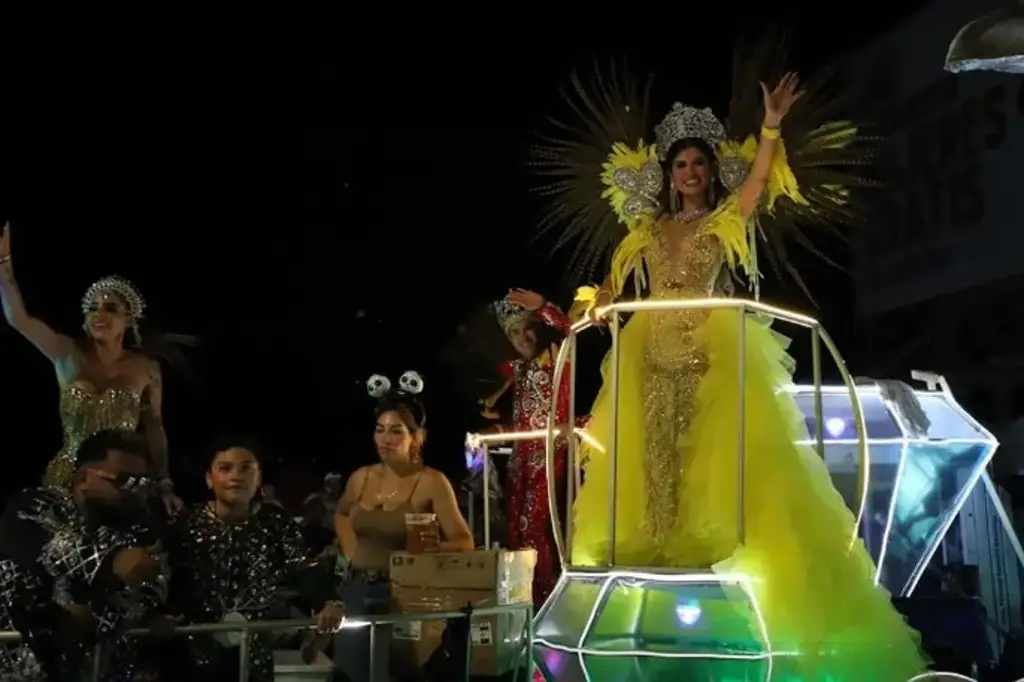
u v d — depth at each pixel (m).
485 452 6.70
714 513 5.07
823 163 5.69
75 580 4.30
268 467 11.23
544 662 5.20
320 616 4.71
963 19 10.46
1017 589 6.68
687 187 5.53
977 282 10.54
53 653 4.21
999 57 4.22
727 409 5.18
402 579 5.62
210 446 5.14
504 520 7.69
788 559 4.90
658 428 5.30
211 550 4.80
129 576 4.34
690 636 4.82
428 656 5.50
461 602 5.46
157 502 4.63
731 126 5.71
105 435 4.52
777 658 4.71
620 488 5.40
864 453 5.19
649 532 5.25
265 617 4.81
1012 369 10.48
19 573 4.26
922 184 11.16
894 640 4.97
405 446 6.25
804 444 5.31
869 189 11.41
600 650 4.84
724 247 5.44
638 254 5.66
